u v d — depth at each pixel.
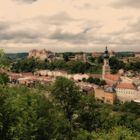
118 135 35.28
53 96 60.66
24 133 28.31
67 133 48.03
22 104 32.03
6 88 29.56
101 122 64.38
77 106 62.03
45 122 37.59
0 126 24.73
